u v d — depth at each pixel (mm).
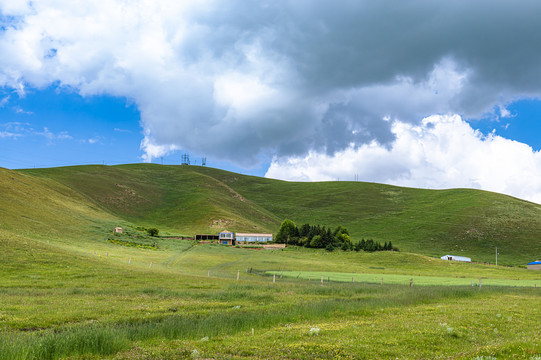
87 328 16875
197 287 43000
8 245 57156
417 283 65688
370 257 124188
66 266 52312
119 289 37312
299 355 14070
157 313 23547
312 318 23391
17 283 39000
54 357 13141
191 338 17328
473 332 19109
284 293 39438
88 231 110938
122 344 15047
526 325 22156
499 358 13945
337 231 181250
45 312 22750
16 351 12492
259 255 123438
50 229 96250
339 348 15125
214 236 164875
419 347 15922
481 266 117438
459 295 39438
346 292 41250
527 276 98188
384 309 27422
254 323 20703
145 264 75000
